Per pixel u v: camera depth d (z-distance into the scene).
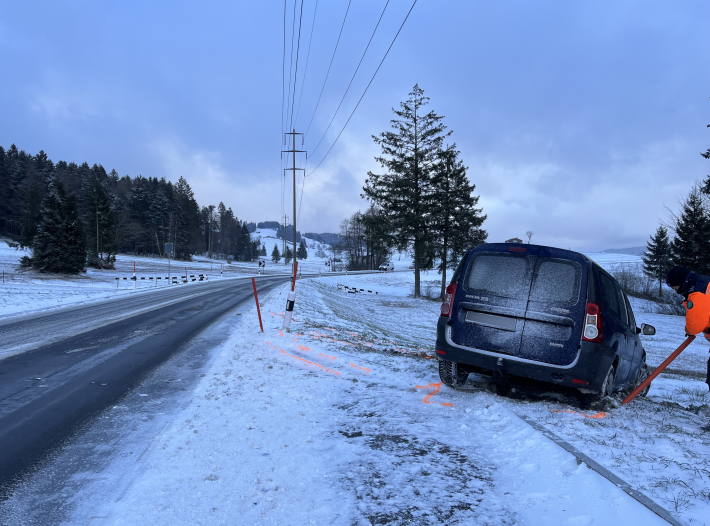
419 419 4.48
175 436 3.96
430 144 38.12
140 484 3.04
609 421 4.53
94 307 17.27
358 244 112.00
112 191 122.62
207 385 5.83
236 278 53.69
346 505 2.74
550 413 4.61
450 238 39.22
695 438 4.16
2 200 104.19
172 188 136.12
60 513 2.67
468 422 4.45
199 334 10.58
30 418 4.48
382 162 38.03
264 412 4.64
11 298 20.38
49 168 127.81
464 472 3.26
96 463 3.41
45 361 7.26
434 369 7.04
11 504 2.78
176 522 2.55
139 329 11.19
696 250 38.06
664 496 2.76
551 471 3.15
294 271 11.15
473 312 5.52
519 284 5.32
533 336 5.14
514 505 2.76
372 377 6.45
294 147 38.50
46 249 43.50
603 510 2.59
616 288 6.30
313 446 3.71
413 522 2.54
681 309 39.25
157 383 5.96
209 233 160.38
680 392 8.65
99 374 6.42
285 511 2.67
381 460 3.44
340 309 23.66
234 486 3.00
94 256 60.66
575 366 4.93
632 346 6.63
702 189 30.08
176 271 71.19
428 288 44.12
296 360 7.53
